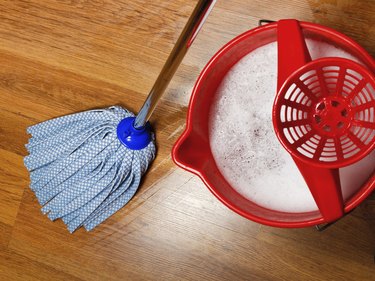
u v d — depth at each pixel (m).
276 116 0.90
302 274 1.28
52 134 1.32
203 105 1.05
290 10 1.27
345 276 1.26
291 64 0.94
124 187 1.29
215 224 1.30
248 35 0.99
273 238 1.28
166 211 1.32
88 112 1.28
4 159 1.36
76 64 1.34
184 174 1.30
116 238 1.33
